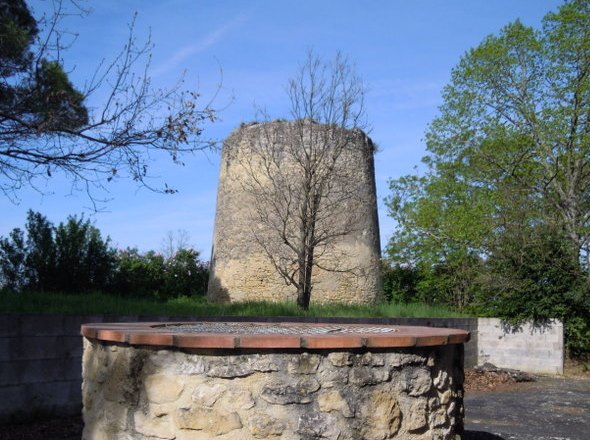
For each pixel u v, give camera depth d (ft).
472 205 72.13
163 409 12.66
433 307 58.75
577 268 53.01
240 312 34.76
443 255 70.95
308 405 12.41
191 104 26.66
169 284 56.03
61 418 23.85
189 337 12.46
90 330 14.43
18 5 29.14
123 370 13.30
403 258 74.18
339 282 54.90
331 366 12.59
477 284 59.41
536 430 28.43
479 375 47.19
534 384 45.03
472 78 76.64
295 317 33.01
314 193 48.29
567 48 69.62
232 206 57.16
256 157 55.52
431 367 13.70
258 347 12.33
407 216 76.13
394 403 12.92
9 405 22.49
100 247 41.47
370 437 12.61
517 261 53.47
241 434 12.26
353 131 54.80
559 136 70.49
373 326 19.15
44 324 23.65
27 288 36.83
